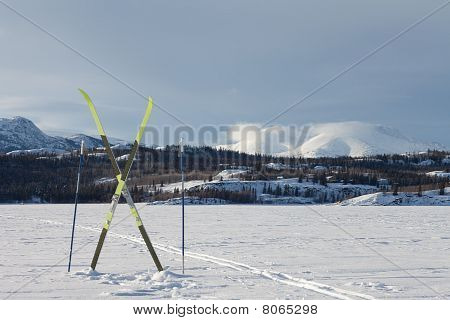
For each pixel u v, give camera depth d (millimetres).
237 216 36844
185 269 9836
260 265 10469
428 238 17531
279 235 19047
